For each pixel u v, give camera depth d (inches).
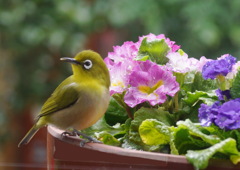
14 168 89.6
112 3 165.0
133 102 77.5
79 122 78.2
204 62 79.1
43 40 147.3
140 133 76.4
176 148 76.0
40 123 79.0
